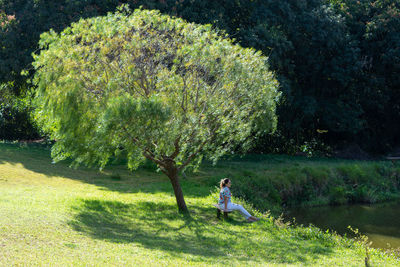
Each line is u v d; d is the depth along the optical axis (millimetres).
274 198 20250
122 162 23641
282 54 29984
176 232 10797
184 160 13453
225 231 11672
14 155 20688
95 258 7172
